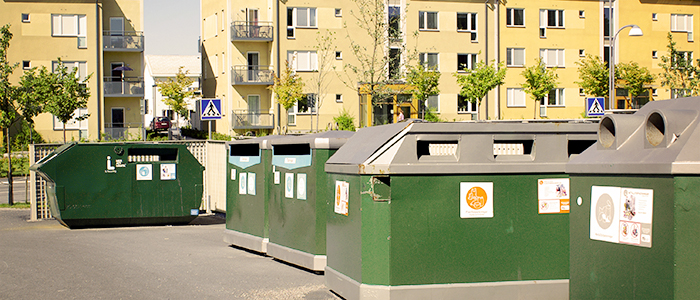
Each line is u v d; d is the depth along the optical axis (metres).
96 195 12.41
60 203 12.16
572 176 4.52
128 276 7.69
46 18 42.12
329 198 6.91
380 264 5.81
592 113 22.31
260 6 44.03
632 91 40.09
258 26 42.56
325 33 42.25
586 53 45.03
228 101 44.06
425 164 5.86
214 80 47.62
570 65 45.06
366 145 6.27
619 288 4.07
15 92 20.44
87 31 42.84
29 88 21.75
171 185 12.90
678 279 3.66
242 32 42.72
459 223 5.93
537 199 6.13
